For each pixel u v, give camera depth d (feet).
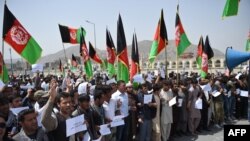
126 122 26.45
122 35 34.22
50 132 15.02
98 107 20.49
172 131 32.68
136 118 29.09
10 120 17.28
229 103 43.93
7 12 26.68
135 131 29.09
